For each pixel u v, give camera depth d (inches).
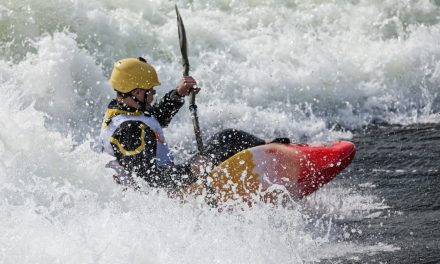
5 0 1061.8
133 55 1134.4
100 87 1054.4
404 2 1322.6
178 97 737.0
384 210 746.8
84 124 1023.6
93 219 585.6
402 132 1077.1
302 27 1263.5
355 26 1290.6
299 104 1150.3
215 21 1213.1
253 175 714.2
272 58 1186.0
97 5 1135.6
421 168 900.6
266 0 1279.5
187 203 672.4
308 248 632.4
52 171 637.3
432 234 673.6
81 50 1060.5
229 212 688.4
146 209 632.4
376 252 625.9
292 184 729.6
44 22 1077.8
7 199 594.2
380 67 1214.3
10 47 1050.7
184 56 771.4
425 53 1248.2
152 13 1189.1
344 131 1093.1
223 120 1083.3
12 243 529.7
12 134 638.5
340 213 737.6
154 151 653.3
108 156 660.1
